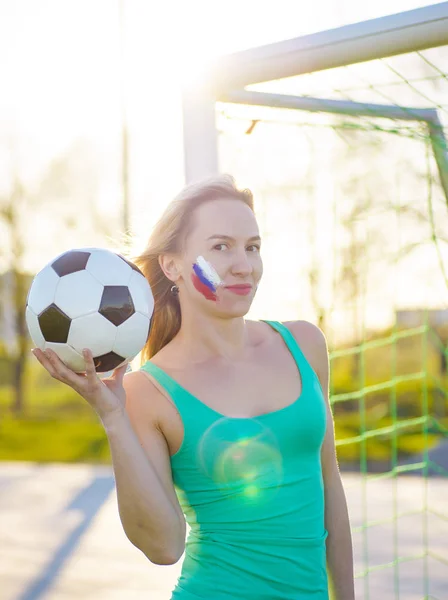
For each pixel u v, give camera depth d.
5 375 21.66
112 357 2.13
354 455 12.97
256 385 2.24
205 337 2.26
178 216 2.31
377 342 4.15
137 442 2.07
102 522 7.79
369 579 5.67
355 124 3.60
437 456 12.17
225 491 2.15
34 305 2.12
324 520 2.41
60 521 7.88
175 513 2.11
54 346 2.10
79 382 2.04
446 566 5.96
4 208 21.03
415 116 3.43
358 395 4.06
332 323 4.52
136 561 6.35
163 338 2.46
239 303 2.23
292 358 2.34
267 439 2.15
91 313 2.09
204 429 2.15
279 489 2.16
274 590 2.13
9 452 15.30
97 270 2.15
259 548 2.14
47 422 19.50
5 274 21.70
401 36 2.66
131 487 2.04
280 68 2.91
